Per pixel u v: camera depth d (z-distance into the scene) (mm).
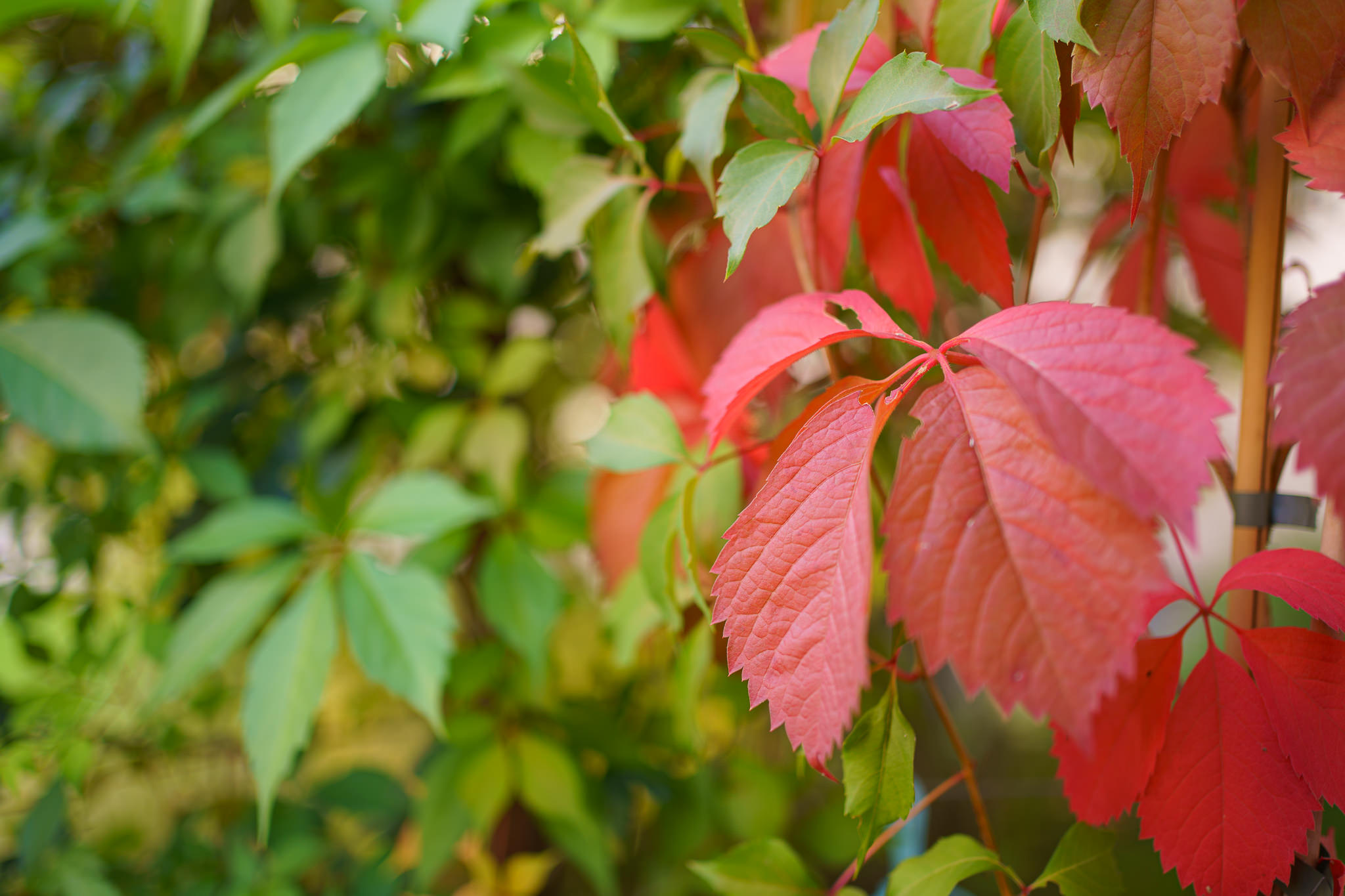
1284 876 422
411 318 855
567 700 926
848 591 392
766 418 678
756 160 444
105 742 875
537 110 603
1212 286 646
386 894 848
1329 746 420
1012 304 472
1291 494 471
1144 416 366
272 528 728
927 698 1156
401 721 1165
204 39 926
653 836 989
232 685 1016
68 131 947
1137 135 425
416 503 705
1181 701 436
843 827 970
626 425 530
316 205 882
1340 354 379
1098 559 366
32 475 977
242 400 976
